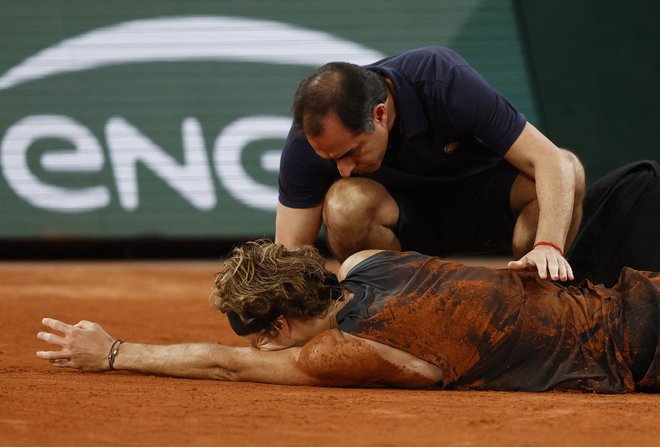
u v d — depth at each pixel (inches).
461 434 508.1
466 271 653.3
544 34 2223.2
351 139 692.1
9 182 2183.8
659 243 864.9
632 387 634.2
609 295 660.1
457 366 634.8
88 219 2178.9
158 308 1332.4
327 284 660.7
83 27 2235.5
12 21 2235.5
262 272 651.5
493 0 2225.6
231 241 2213.3
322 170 812.6
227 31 2234.3
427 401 598.9
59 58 2223.2
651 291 647.1
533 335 638.5
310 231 855.1
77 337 704.4
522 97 2199.8
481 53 2207.2
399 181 813.2
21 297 1450.5
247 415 555.8
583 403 593.0
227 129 2204.7
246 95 2215.8
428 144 776.9
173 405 585.3
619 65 2218.3
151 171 2194.9
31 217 2174.0
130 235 2171.5
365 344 631.2
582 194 807.7
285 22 2230.6
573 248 896.9
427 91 751.7
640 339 633.6
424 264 654.5
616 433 513.0
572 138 2202.3
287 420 542.3
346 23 2225.6
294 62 2222.0
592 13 2226.9
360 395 621.3
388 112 749.3
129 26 2236.7
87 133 2199.8
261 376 666.8
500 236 872.9
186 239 2175.2
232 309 657.6
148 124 2206.0
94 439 499.2
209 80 2220.7
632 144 2208.4
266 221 2180.1
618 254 877.2
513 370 640.4
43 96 2210.9
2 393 625.6
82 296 1487.5
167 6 2245.3
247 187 2190.0
